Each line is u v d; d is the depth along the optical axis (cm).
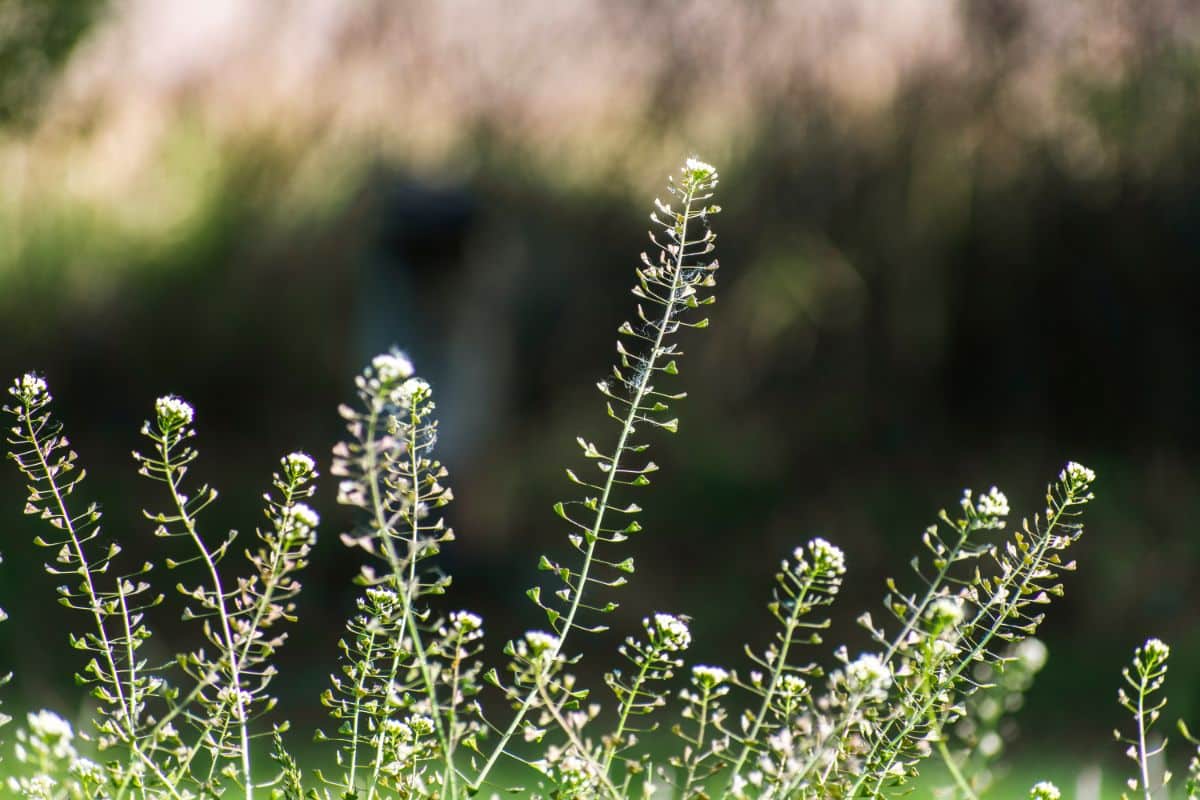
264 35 1136
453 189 929
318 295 1141
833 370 1009
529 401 1042
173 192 1152
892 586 146
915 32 1002
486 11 1091
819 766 144
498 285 967
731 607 852
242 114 1148
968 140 988
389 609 148
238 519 935
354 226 1109
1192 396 966
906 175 996
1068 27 958
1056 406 997
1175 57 928
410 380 139
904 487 976
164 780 141
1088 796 193
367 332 939
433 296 923
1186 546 809
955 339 1003
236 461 1127
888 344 1002
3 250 1137
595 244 1070
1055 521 149
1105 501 877
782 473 984
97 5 657
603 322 1059
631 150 1057
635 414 150
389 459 139
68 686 555
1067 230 978
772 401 1017
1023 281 991
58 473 150
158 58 1120
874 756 144
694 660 738
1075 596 790
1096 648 725
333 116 1136
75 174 1076
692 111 1041
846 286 992
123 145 1087
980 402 1004
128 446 1152
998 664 141
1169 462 945
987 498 147
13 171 1041
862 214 1005
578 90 1087
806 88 1016
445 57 1102
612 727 448
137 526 909
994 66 976
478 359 939
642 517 948
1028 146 977
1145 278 968
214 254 1162
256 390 1162
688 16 1032
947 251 995
